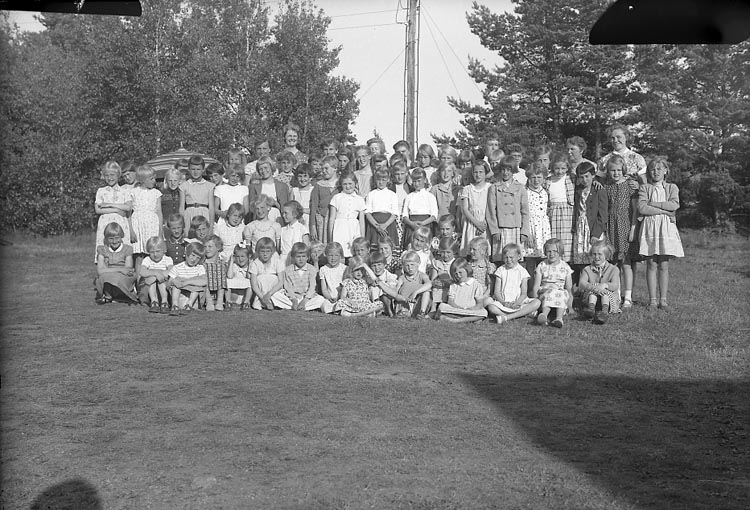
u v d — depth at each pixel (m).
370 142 11.38
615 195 9.72
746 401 5.60
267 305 9.78
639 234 9.70
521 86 24.25
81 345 7.44
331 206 10.13
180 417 5.11
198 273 9.71
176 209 11.00
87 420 5.05
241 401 5.48
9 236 22.17
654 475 4.09
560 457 4.36
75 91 23.89
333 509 3.61
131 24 23.12
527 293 9.80
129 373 6.33
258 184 10.70
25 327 8.41
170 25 23.30
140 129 23.06
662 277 9.81
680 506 3.66
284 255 10.09
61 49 27.95
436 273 9.46
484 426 4.94
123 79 23.02
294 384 5.95
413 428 4.88
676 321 8.80
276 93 24.77
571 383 6.07
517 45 24.81
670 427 4.98
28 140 23.52
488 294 9.10
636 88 22.75
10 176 23.25
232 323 8.62
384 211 10.17
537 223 9.87
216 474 4.08
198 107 23.52
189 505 3.68
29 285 12.45
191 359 6.83
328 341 7.61
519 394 5.73
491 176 10.59
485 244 9.28
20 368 6.47
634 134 21.78
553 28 24.09
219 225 10.42
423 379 6.16
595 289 9.17
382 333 8.02
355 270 9.34
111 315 9.28
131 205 10.64
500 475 4.05
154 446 4.54
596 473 4.11
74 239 23.47
